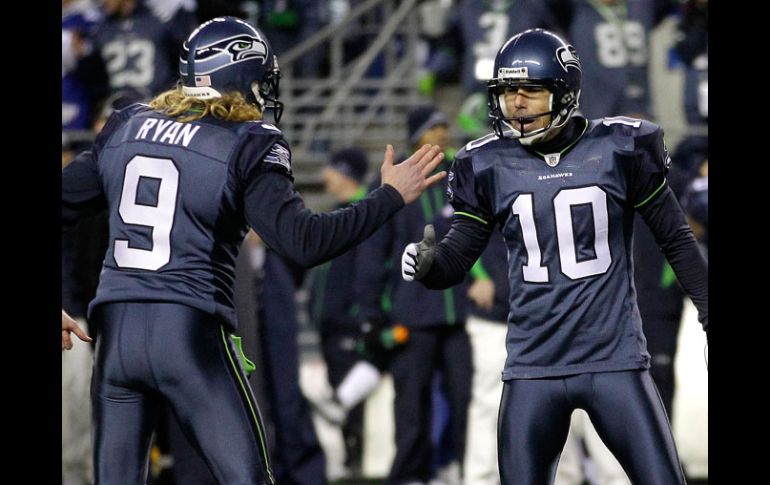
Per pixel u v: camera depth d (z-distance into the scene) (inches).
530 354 690.8
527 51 681.6
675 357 1019.9
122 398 663.8
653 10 1450.5
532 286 689.0
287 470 1029.8
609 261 684.7
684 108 1467.8
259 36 691.4
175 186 658.8
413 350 1066.1
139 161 666.2
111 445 658.8
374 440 1178.6
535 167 690.8
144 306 655.1
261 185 653.3
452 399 1071.0
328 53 1797.5
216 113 674.8
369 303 1082.7
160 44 1349.7
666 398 1018.1
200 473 925.2
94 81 1373.0
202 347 652.7
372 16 1828.2
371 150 1686.8
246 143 659.4
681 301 1019.3
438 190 1072.8
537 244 687.1
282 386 1019.3
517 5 1435.8
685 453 1103.0
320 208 1635.1
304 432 1030.4
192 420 652.7
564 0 1441.9
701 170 1077.1
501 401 703.7
